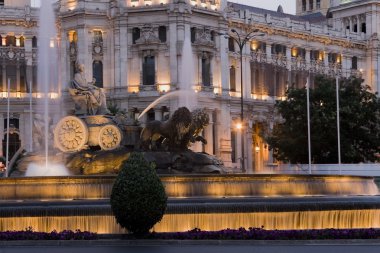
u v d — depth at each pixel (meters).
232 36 133.75
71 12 134.75
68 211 41.38
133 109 131.62
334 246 38.28
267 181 50.38
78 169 57.09
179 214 42.00
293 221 43.19
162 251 35.56
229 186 49.22
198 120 58.25
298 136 112.38
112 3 133.88
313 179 52.34
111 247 37.56
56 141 59.38
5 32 145.88
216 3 139.62
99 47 134.62
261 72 153.00
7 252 35.41
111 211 41.53
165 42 132.00
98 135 59.03
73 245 38.59
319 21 197.00
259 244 39.03
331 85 114.94
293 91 116.62
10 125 142.62
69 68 136.25
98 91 61.91
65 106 136.00
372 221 45.03
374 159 118.56
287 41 160.88
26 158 60.22
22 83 145.38
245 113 146.38
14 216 41.19
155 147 57.94
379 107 116.12
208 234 39.66
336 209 43.88
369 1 180.88
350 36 176.25
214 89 137.62
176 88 130.38
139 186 38.91
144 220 39.16
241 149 143.88
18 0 153.88
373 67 178.12
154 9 131.50
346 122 111.94
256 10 168.50
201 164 57.59
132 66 133.25
